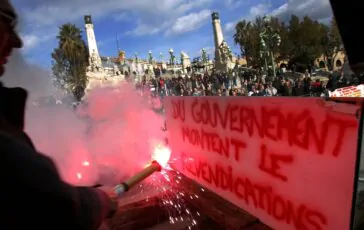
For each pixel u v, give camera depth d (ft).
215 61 168.76
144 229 7.14
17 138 2.35
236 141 5.81
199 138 7.08
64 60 126.21
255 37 142.72
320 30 141.90
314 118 4.12
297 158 4.51
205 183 7.06
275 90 61.41
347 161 3.76
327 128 3.96
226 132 6.06
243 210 5.86
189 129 7.47
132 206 7.09
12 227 2.11
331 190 4.06
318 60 153.38
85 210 2.56
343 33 3.35
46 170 2.23
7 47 2.60
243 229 5.35
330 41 135.54
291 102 4.45
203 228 6.73
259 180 5.36
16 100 2.56
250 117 5.36
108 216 3.00
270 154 5.01
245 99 5.39
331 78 46.80
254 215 5.60
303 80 58.13
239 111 5.57
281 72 105.60
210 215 6.31
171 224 7.02
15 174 2.06
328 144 3.99
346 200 3.84
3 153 2.07
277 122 4.76
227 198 6.31
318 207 4.29
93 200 2.71
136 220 7.13
